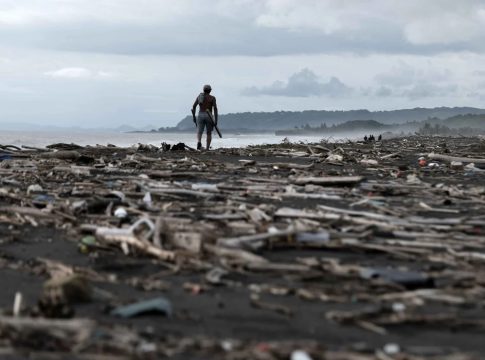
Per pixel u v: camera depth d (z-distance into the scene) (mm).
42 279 6805
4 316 5238
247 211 10664
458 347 4863
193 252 7766
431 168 22344
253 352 4562
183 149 30797
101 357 4422
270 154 28578
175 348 4648
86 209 10836
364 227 9680
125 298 6090
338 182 15352
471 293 6340
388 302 6066
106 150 29531
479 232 9922
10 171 17812
